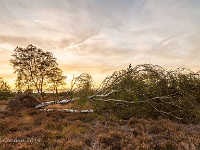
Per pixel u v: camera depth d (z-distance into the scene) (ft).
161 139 28.35
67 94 57.00
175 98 44.60
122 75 49.55
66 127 35.04
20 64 105.60
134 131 30.48
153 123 36.83
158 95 44.11
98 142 25.88
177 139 27.48
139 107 43.83
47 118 42.68
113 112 45.39
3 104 85.81
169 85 45.73
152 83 46.06
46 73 107.45
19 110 55.67
